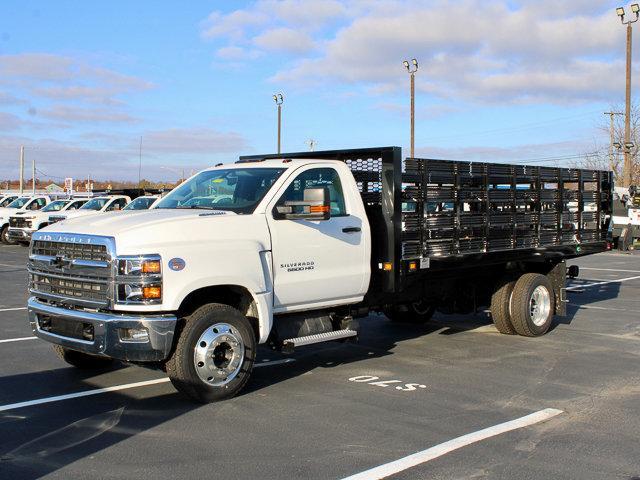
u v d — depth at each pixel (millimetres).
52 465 4766
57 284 6359
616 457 5004
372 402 6422
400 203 7766
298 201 6781
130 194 29406
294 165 7258
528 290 9672
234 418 5871
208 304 6289
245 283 6438
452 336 10000
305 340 7059
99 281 5930
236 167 7637
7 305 12453
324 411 6109
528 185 9602
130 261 5797
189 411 6062
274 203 6914
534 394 6758
